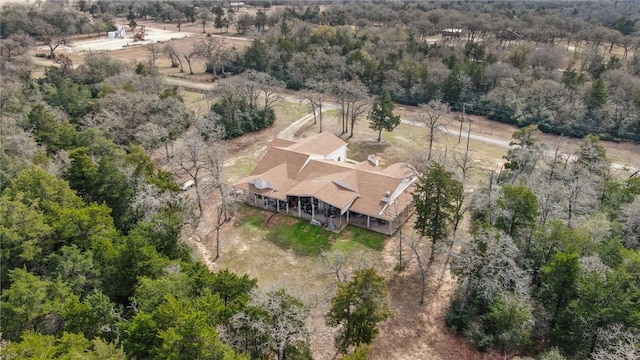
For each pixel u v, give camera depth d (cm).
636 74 9381
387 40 11838
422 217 4256
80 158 4644
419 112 8506
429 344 3494
